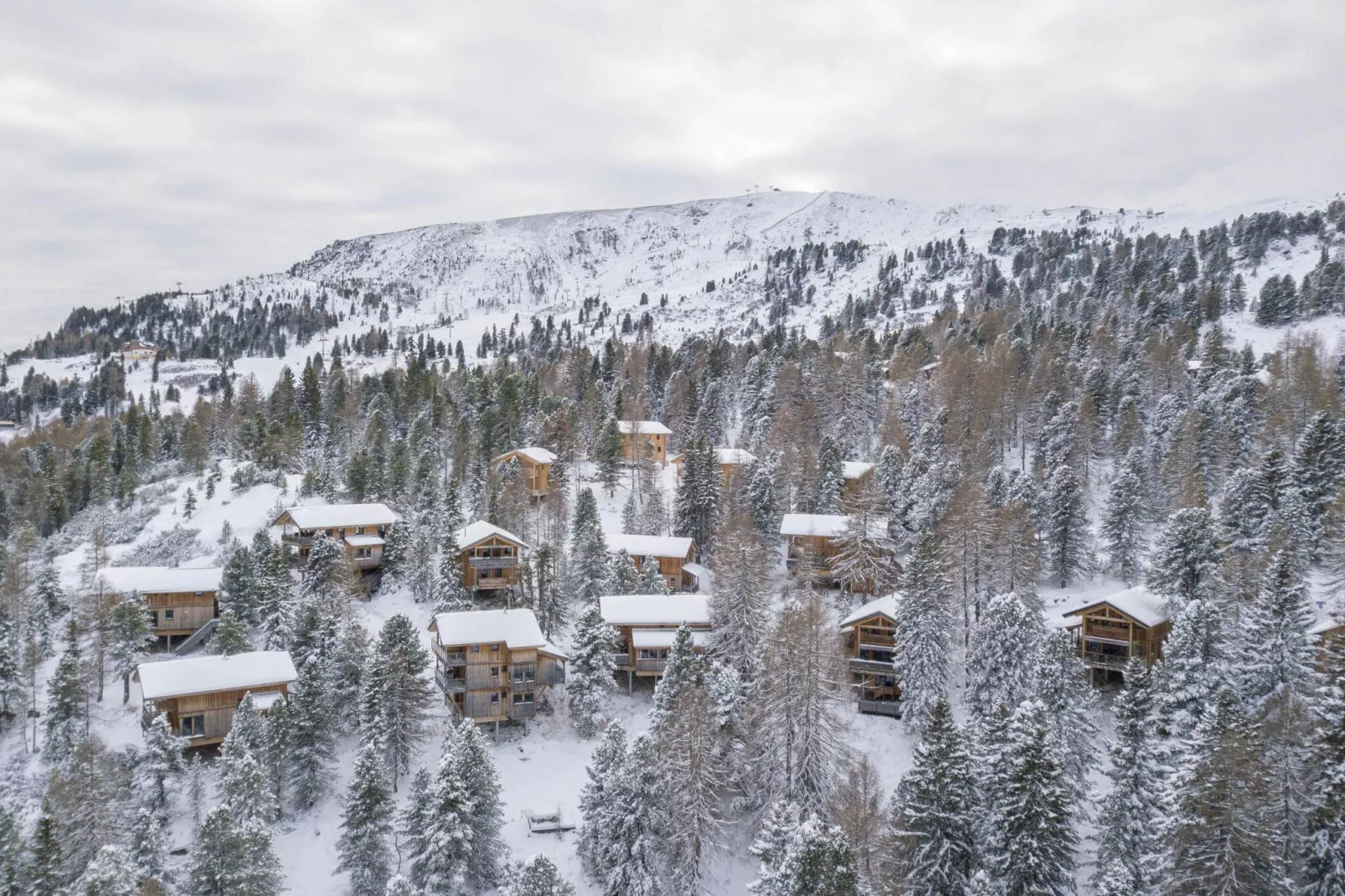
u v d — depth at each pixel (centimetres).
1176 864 4162
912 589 6681
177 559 10675
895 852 4709
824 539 9269
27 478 14350
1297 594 5666
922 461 10425
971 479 9006
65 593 9119
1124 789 4784
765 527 9875
